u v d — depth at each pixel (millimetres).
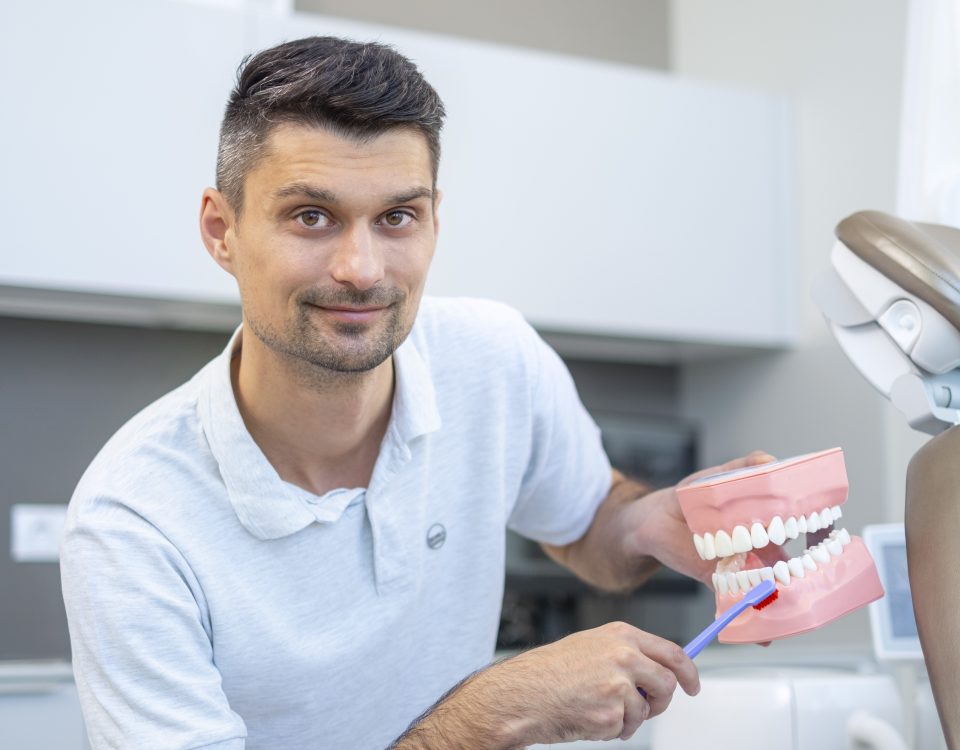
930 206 1066
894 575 1202
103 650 964
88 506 1007
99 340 2570
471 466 1229
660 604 2822
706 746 1032
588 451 1338
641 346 2842
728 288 2703
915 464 874
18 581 2441
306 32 2350
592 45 3072
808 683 1037
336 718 1141
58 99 2168
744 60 2934
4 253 2129
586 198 2578
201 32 2268
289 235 935
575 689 884
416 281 975
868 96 2578
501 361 1258
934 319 886
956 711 780
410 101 928
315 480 1123
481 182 2484
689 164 2684
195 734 946
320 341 955
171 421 1082
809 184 2738
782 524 874
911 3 1107
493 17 2961
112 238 2195
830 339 2660
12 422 2480
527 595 2643
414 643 1189
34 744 2057
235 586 1057
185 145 2248
